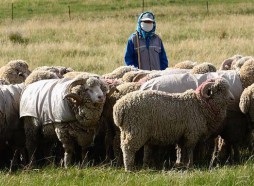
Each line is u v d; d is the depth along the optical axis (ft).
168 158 50.52
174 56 104.01
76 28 150.71
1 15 191.31
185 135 45.29
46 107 47.83
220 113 46.06
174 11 187.42
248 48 111.75
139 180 38.27
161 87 48.49
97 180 39.40
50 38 136.05
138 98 43.88
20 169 46.96
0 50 114.01
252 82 50.24
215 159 48.57
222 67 62.34
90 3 212.64
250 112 47.88
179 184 36.70
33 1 219.00
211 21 158.40
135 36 62.18
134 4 208.85
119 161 47.88
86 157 47.55
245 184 36.19
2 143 50.21
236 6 196.75
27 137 49.96
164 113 44.16
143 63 61.87
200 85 46.06
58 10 199.62
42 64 99.50
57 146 52.11
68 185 38.17
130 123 43.86
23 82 58.95
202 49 110.11
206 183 36.99
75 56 107.24
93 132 47.65
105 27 152.66
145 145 46.47
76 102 46.06
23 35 138.41
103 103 46.37
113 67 95.45
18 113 50.65
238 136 49.78
